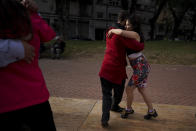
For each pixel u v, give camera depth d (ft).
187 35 196.03
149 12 171.12
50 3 129.08
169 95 17.01
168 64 37.78
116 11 153.79
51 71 27.94
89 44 63.46
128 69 29.60
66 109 11.09
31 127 4.78
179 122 9.64
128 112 9.97
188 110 11.30
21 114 4.34
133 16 8.72
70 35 143.13
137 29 8.89
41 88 4.59
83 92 17.43
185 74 27.89
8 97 4.06
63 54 47.06
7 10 3.86
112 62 8.85
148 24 172.35
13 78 4.13
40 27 4.82
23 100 4.20
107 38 9.38
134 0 91.15
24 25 4.07
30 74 4.39
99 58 43.19
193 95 17.17
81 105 11.78
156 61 40.32
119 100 10.45
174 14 124.67
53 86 19.35
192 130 8.84
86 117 10.05
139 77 9.21
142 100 15.23
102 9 149.48
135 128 8.95
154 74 27.32
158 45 64.44
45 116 4.77
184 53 47.96
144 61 9.25
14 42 3.98
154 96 16.62
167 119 9.98
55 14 129.90
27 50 4.11
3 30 3.95
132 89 9.59
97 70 29.78
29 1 4.79
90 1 143.84
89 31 149.18
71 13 140.77
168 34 167.43
